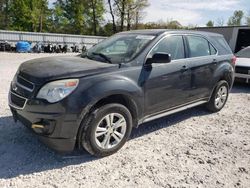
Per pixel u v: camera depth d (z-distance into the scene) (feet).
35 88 11.09
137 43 14.57
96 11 177.58
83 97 11.10
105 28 181.98
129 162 12.03
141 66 13.38
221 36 20.66
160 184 10.52
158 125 16.84
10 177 10.46
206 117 18.90
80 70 11.69
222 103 20.27
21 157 11.96
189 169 11.70
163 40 14.90
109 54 14.55
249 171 11.77
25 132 14.43
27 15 161.89
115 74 12.34
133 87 12.78
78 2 173.88
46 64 12.73
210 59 18.02
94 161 12.00
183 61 15.76
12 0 161.89
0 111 17.54
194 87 16.78
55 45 90.99
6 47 81.15
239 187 10.58
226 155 13.16
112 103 12.26
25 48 83.10
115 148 12.62
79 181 10.46
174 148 13.65
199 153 13.23
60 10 177.06
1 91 23.12
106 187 10.16
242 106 22.47
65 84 10.96
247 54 33.94
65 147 11.30
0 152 12.28
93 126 11.55
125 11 161.27
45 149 12.76
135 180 10.69
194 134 15.66
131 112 13.32
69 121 10.94
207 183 10.74
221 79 19.66
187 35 16.72
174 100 15.46
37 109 10.92
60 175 10.80
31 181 10.28
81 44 102.94
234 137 15.48
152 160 12.31
